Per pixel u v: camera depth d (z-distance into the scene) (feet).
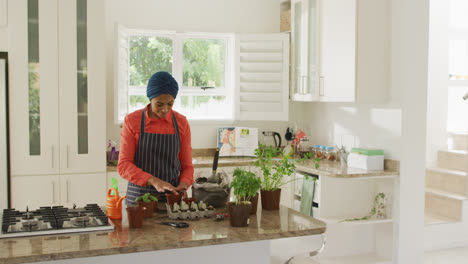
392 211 14.34
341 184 14.84
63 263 6.54
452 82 20.93
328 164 15.44
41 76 14.06
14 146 13.93
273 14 18.13
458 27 21.63
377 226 15.16
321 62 15.30
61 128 14.29
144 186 9.40
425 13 14.08
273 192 8.76
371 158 14.12
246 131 17.21
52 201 14.30
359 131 15.57
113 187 8.09
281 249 10.14
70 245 6.43
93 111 14.53
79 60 14.38
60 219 7.45
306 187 15.21
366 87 14.01
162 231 7.23
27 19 13.88
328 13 14.84
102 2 14.47
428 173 19.79
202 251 7.21
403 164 14.03
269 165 9.27
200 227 7.51
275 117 17.08
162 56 17.19
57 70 14.17
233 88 17.21
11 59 13.80
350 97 13.96
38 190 14.17
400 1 13.87
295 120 18.61
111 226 7.29
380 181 14.79
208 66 17.74
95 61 14.48
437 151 20.48
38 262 6.42
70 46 14.26
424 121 14.25
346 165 15.14
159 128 9.57
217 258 7.31
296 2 16.57
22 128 13.98
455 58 21.74
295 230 7.36
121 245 6.46
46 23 14.02
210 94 17.78
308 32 15.97
